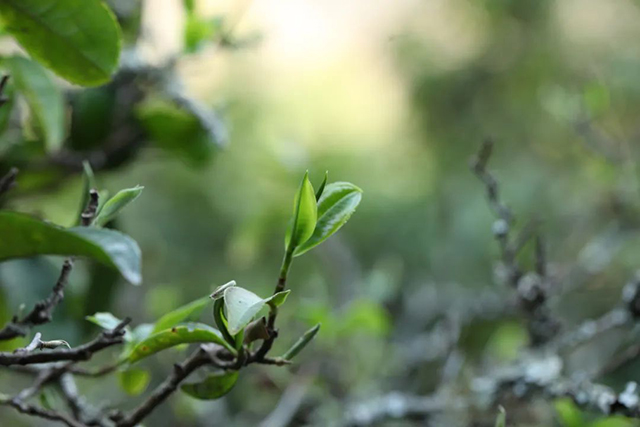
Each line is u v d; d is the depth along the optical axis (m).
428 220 1.88
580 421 0.78
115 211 0.59
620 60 1.96
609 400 0.75
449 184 2.00
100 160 0.87
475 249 1.81
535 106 2.08
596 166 1.33
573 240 1.62
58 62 0.65
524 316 0.90
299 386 1.07
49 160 0.84
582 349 1.22
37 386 0.67
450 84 2.30
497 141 2.10
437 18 2.36
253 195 1.45
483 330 1.34
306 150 1.58
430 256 1.83
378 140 2.19
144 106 0.92
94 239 0.56
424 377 1.22
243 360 0.59
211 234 1.69
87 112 0.85
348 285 1.32
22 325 0.58
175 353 1.01
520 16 2.29
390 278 1.33
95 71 0.65
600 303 1.48
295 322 1.16
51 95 0.72
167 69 0.86
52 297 0.59
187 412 1.06
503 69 2.28
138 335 0.65
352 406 1.02
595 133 1.33
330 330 1.02
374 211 1.87
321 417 1.04
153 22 0.97
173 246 1.66
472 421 0.90
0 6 0.63
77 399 0.72
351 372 1.17
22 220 0.57
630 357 0.83
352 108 2.22
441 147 2.22
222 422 1.16
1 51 0.74
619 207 1.29
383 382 1.20
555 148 1.90
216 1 1.07
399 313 1.49
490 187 0.84
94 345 0.58
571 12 2.26
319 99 2.16
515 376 0.82
